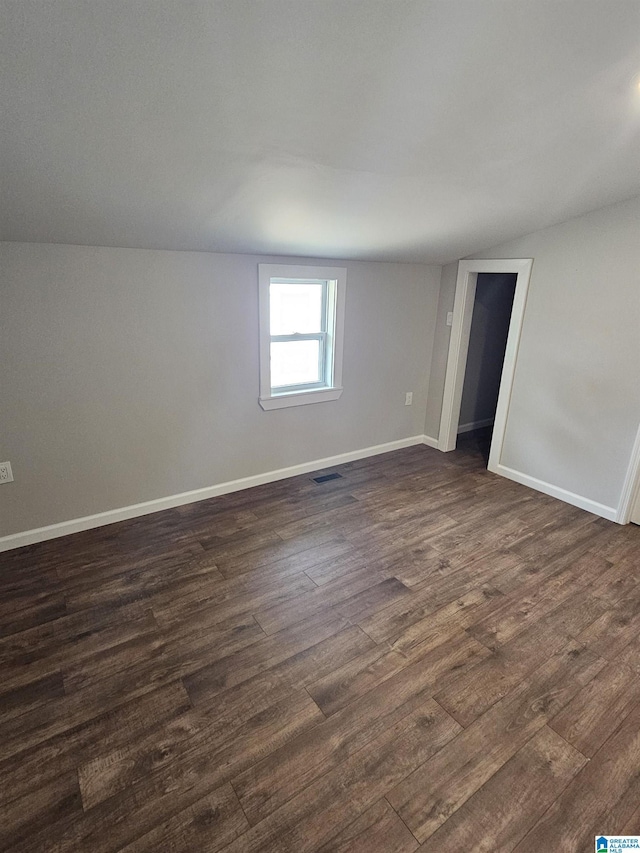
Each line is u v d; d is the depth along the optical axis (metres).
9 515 2.57
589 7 1.24
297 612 2.18
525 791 1.44
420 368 4.19
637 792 1.44
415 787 1.45
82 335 2.53
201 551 2.64
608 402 2.97
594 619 2.17
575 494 3.25
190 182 1.90
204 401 3.06
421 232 2.93
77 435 2.66
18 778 1.45
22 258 2.28
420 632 2.08
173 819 1.35
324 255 3.17
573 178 2.29
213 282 2.87
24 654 1.91
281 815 1.36
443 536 2.85
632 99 1.65
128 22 1.13
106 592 2.29
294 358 3.52
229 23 1.17
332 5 1.16
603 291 2.88
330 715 1.68
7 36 1.11
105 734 1.59
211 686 1.78
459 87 1.52
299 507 3.17
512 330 3.43
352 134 1.71
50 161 1.62
